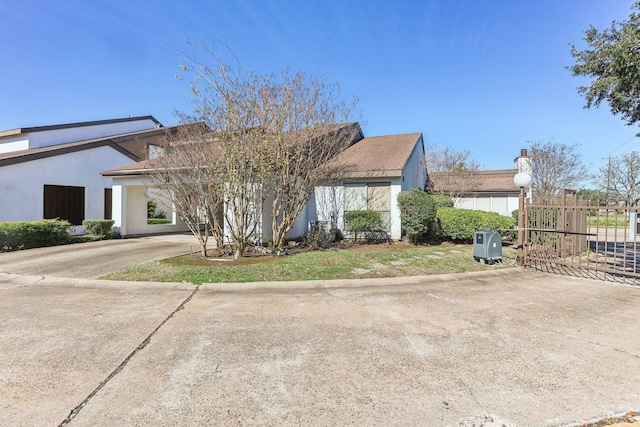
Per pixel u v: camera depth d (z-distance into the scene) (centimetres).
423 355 344
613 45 789
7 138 1778
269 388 283
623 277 716
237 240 861
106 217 1706
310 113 962
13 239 1040
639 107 838
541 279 700
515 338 387
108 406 257
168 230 1738
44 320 450
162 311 489
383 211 1245
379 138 1750
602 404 259
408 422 237
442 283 660
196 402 262
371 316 465
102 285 645
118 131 2180
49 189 1484
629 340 381
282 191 971
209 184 855
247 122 840
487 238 825
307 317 462
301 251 1001
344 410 251
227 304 522
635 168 2748
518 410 251
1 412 249
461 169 2289
